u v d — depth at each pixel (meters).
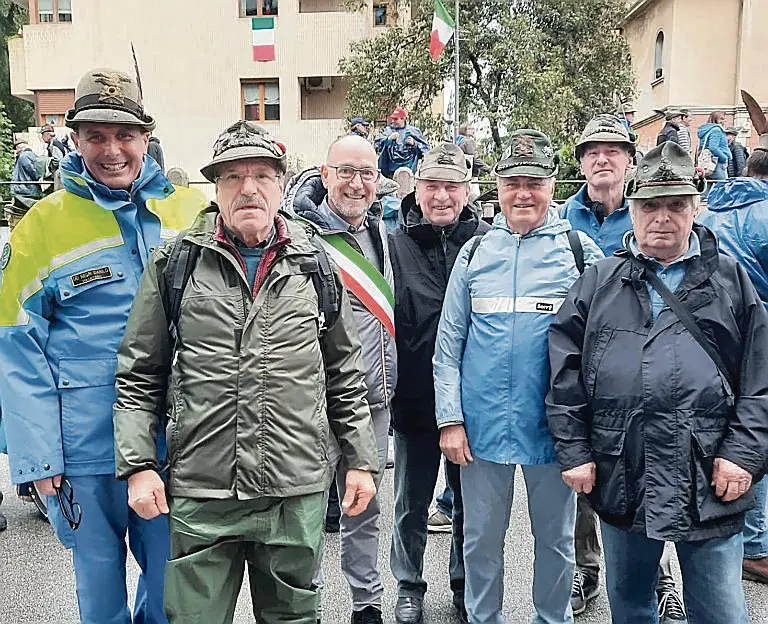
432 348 3.42
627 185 2.68
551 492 2.99
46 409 2.53
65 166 2.63
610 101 18.78
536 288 2.94
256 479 2.26
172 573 2.30
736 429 2.47
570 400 2.70
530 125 16.22
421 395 3.45
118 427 2.33
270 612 2.43
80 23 19.98
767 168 3.93
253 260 2.37
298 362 2.31
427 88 17.88
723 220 3.66
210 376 2.26
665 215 2.53
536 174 2.91
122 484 2.63
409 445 3.52
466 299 3.09
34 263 2.56
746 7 19.30
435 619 3.58
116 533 2.67
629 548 2.66
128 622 2.73
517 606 3.70
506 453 2.94
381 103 18.44
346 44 19.78
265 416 2.26
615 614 2.78
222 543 2.31
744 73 19.44
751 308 2.54
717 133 11.23
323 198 3.65
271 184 2.34
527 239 3.02
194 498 2.27
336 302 2.49
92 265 2.60
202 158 20.27
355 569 3.40
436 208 3.41
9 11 26.92
